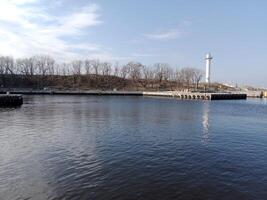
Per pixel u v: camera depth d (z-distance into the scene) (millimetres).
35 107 82000
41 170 24984
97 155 29953
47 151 31375
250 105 111688
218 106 102625
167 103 110500
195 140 38344
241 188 21422
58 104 94062
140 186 21547
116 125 50281
